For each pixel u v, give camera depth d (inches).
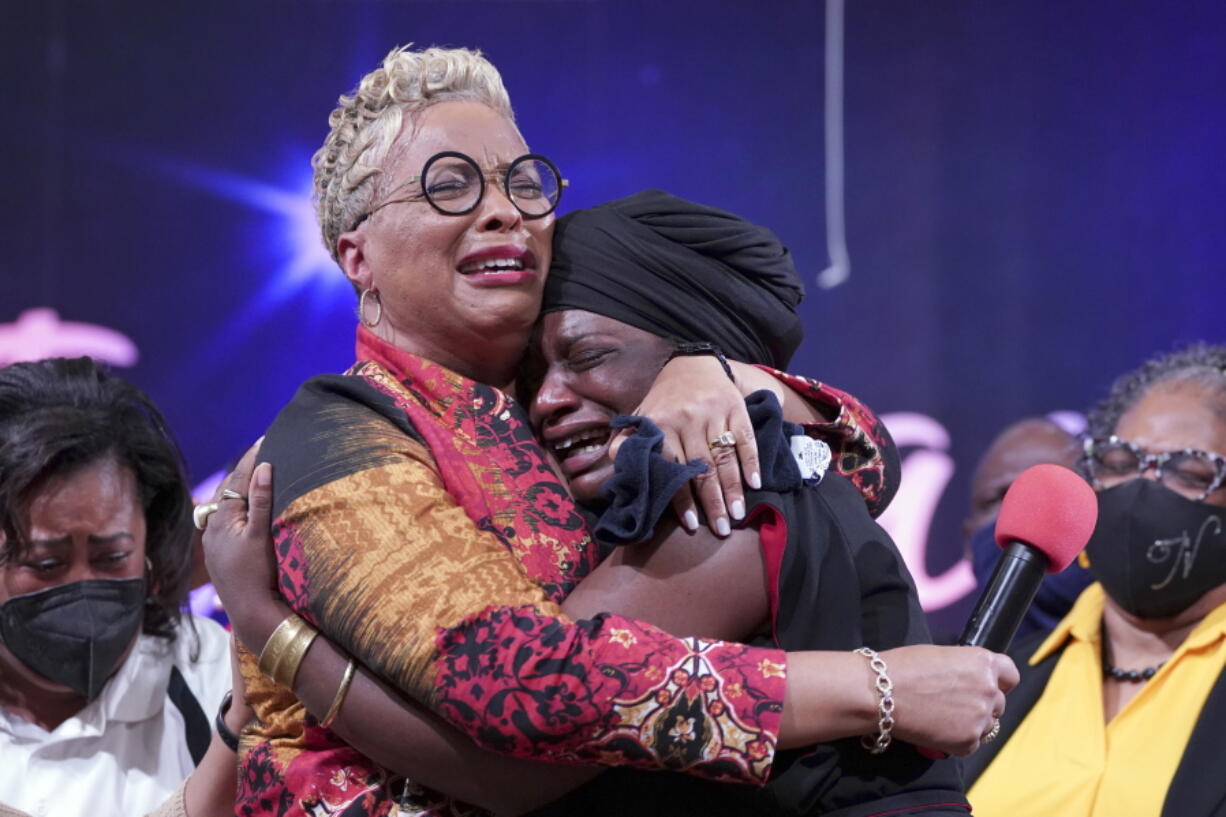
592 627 91.8
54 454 145.6
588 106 313.4
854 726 92.5
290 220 301.0
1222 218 314.5
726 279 111.0
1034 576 102.3
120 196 298.0
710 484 97.8
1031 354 317.1
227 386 299.1
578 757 90.4
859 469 112.3
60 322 295.7
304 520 96.7
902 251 318.3
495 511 102.8
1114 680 164.4
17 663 149.7
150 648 160.9
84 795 151.8
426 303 110.0
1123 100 317.4
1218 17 315.6
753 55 316.8
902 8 318.0
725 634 97.7
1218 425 160.2
